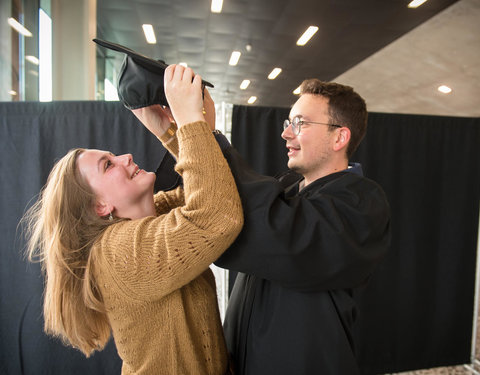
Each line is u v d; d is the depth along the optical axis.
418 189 2.11
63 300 0.69
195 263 0.57
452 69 5.36
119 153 1.84
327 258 0.63
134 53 0.62
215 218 0.56
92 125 1.83
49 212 0.69
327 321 0.69
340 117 0.81
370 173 2.05
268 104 9.73
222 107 1.90
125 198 0.70
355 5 4.50
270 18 4.91
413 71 5.92
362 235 0.65
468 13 4.27
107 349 1.89
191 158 0.58
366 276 0.71
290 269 0.62
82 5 2.99
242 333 0.80
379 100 7.35
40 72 2.76
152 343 0.67
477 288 2.20
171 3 4.50
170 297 0.67
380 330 2.13
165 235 0.58
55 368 1.88
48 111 1.82
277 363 0.69
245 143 1.92
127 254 0.59
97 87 4.81
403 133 2.07
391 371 2.15
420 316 2.17
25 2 2.54
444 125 2.11
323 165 0.84
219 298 2.05
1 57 2.28
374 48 5.79
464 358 2.23
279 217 0.61
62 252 0.67
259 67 7.03
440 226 2.15
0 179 1.81
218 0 4.43
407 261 2.13
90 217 0.68
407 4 4.41
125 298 0.62
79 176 0.69
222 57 6.48
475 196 2.17
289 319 0.70
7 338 1.87
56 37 2.95
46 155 1.81
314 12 4.71
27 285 1.84
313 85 0.86
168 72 0.61
